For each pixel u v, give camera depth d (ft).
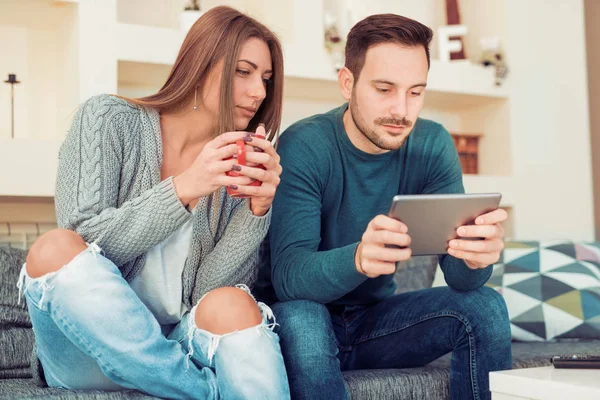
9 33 8.25
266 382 4.13
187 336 4.58
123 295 4.09
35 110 8.34
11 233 8.07
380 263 4.38
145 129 5.00
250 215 4.90
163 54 8.09
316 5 9.05
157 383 4.14
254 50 5.10
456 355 5.12
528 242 8.48
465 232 4.52
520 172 10.62
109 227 4.42
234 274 5.05
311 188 5.46
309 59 8.96
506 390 4.05
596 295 7.61
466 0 11.30
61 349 4.27
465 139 10.77
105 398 4.15
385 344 5.55
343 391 4.55
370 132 5.43
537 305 7.54
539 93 10.87
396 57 5.29
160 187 4.47
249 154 4.37
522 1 10.82
